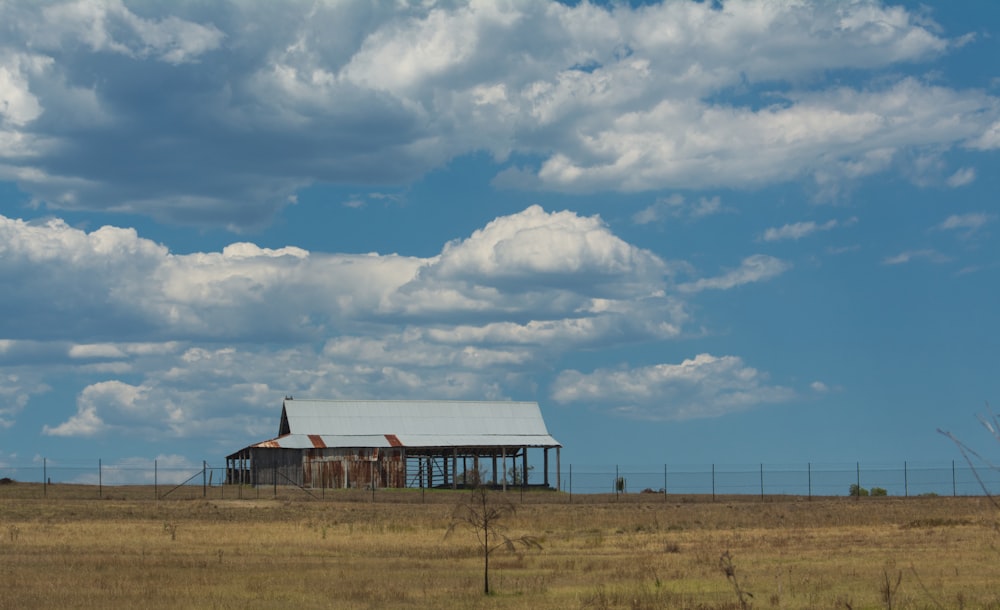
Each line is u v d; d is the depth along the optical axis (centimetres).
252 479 10094
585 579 3166
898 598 2575
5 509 6562
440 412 11362
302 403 10919
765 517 6366
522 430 11506
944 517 5916
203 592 2759
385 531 5256
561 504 8388
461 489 10294
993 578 3019
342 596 2714
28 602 2534
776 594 2680
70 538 4628
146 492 8975
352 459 10381
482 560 3791
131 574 3145
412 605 2594
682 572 3288
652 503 8631
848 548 4100
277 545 4419
